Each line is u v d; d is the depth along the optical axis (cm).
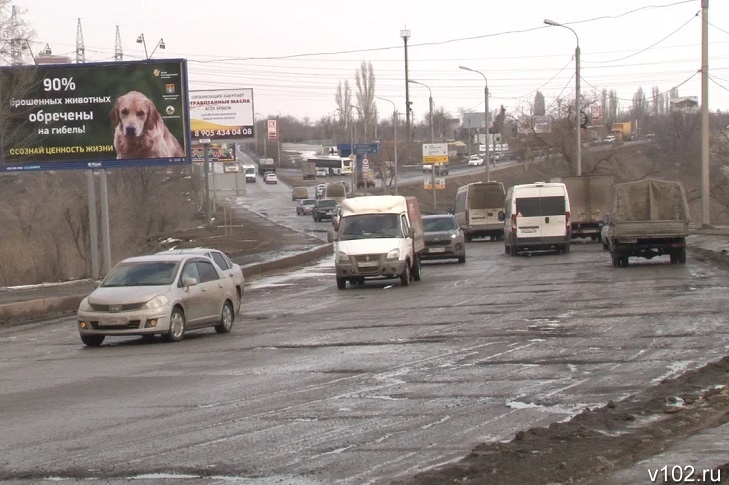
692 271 3059
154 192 7975
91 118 3734
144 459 909
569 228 4397
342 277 3180
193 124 8606
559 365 1397
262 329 2173
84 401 1279
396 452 898
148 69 3741
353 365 1494
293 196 12238
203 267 2170
